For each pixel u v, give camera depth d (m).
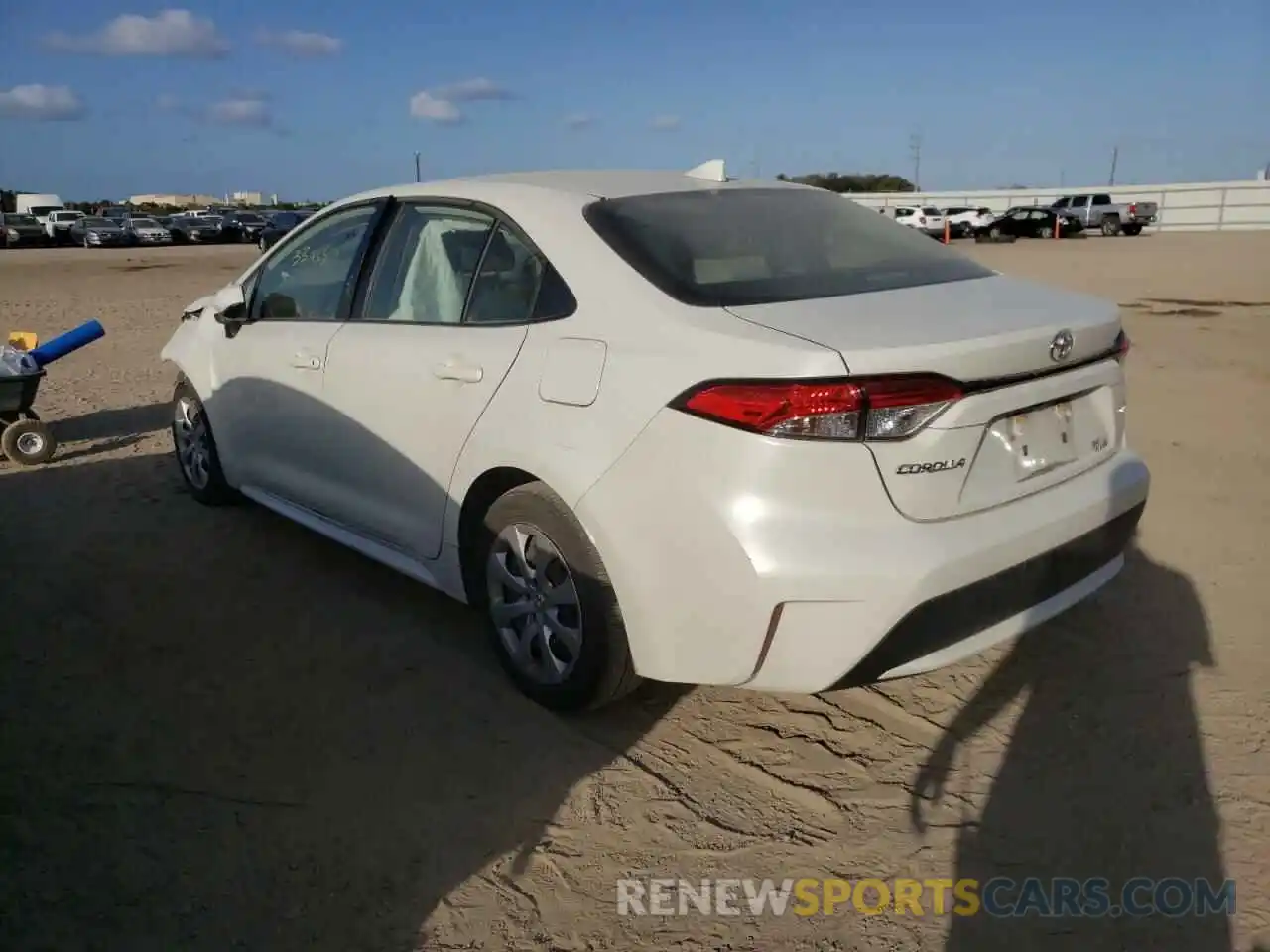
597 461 3.02
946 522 2.81
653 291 3.10
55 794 3.06
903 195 63.53
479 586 3.69
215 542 5.08
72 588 4.53
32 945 2.48
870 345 2.68
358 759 3.25
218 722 3.46
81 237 46.84
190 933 2.53
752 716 3.50
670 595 2.91
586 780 3.14
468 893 2.68
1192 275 20.89
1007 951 2.49
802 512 2.70
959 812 2.98
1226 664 3.77
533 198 3.62
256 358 4.68
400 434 3.82
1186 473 6.14
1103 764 3.19
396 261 4.09
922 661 2.87
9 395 6.42
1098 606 4.27
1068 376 3.08
